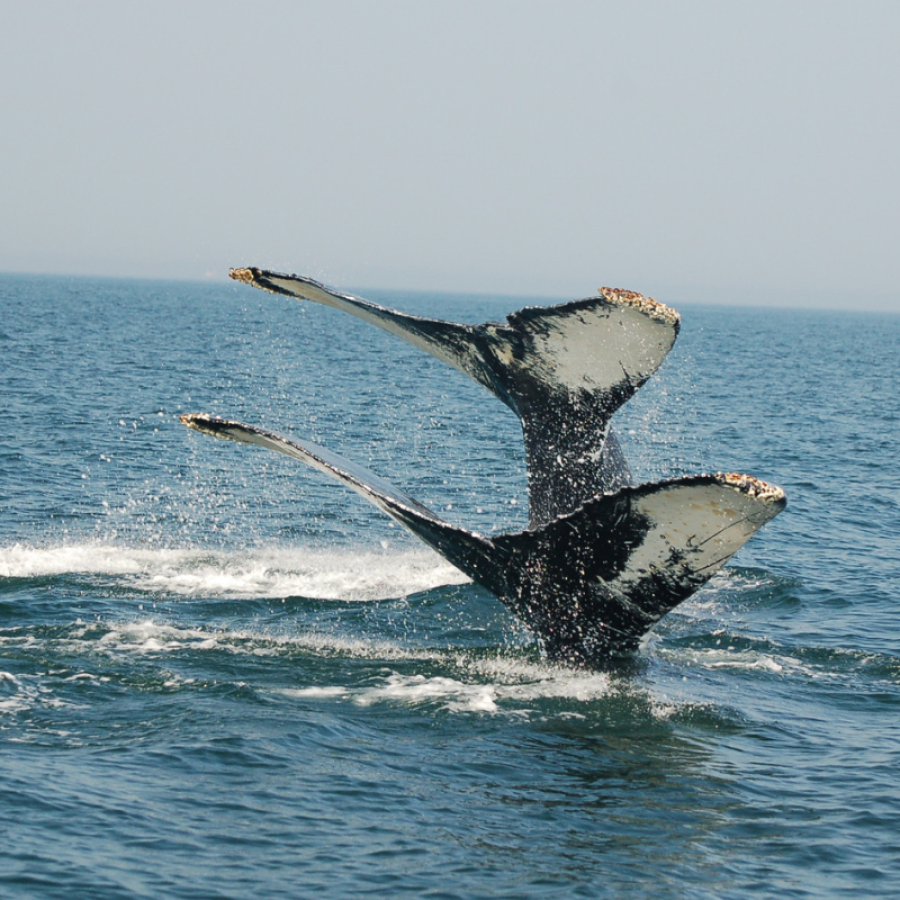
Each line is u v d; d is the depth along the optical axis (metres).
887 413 173.38
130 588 54.22
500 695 40.72
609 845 30.53
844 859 30.27
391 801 32.53
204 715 37.94
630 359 38.41
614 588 39.09
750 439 133.50
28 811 30.78
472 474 100.12
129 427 114.88
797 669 45.62
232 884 28.03
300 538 69.38
